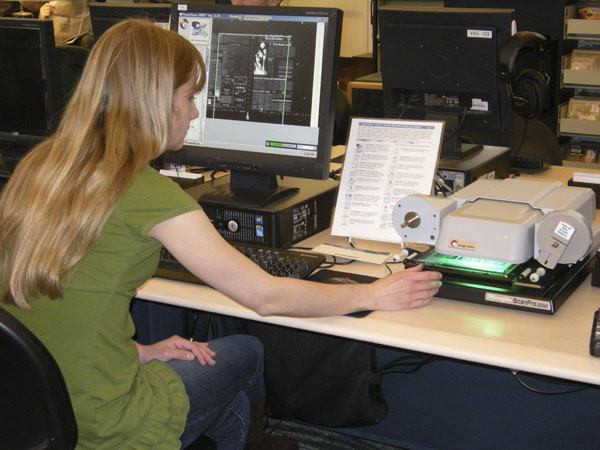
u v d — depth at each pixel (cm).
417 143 190
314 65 185
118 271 136
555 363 135
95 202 131
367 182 194
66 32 446
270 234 190
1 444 133
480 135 287
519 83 228
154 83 136
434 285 161
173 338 171
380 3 489
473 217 159
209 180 231
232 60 195
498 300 157
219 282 141
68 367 136
